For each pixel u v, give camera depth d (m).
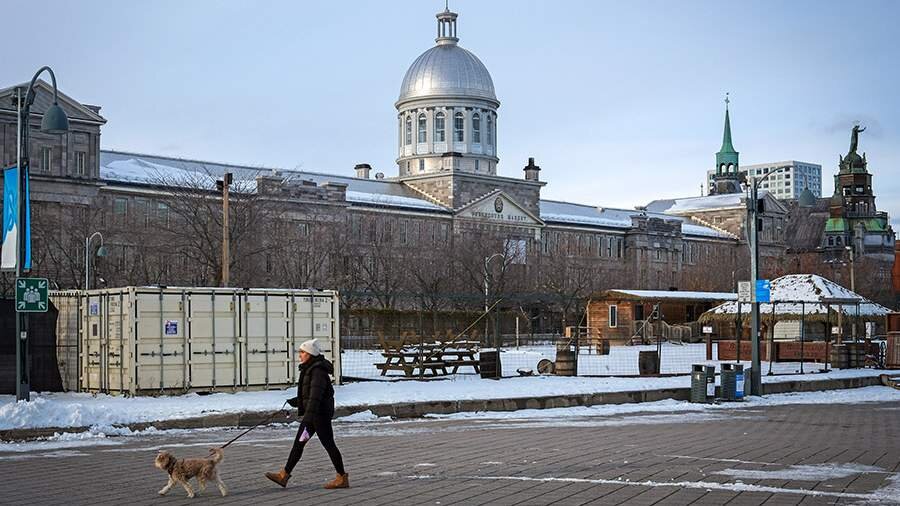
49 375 32.47
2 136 88.50
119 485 16.06
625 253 147.88
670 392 35.22
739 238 164.00
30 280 26.72
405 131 133.38
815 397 37.62
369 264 99.50
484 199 127.06
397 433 24.28
